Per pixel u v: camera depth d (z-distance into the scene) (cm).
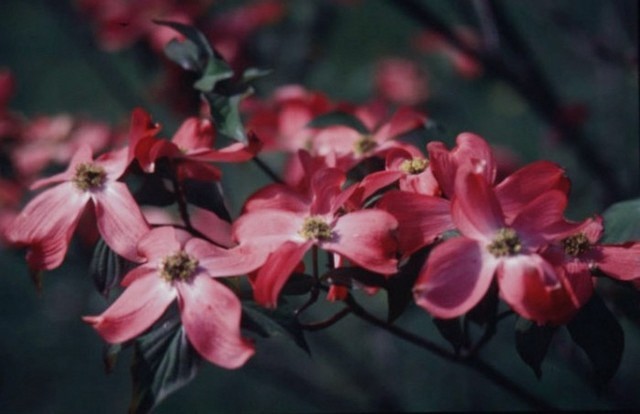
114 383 229
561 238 75
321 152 94
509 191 77
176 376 75
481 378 143
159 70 138
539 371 77
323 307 193
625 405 121
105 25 140
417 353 192
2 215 123
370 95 185
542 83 121
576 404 187
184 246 78
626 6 135
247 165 142
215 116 87
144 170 82
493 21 118
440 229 77
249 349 74
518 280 74
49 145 126
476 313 79
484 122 234
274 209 81
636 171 138
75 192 84
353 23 262
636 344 175
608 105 149
